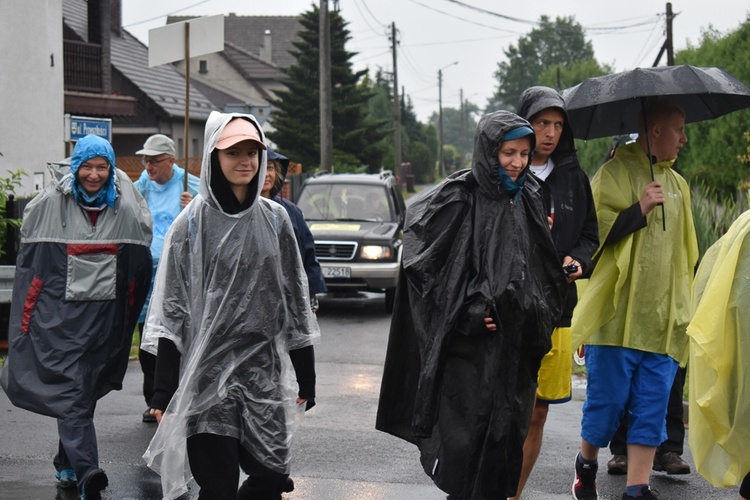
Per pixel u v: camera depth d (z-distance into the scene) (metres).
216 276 5.23
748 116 31.44
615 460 7.50
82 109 29.77
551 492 7.00
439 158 124.50
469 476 5.21
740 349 5.50
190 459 5.30
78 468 6.53
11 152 23.38
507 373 5.24
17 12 23.48
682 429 7.52
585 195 6.10
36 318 6.72
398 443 8.23
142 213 6.98
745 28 34.84
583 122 7.02
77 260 6.73
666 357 6.43
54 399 6.62
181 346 5.27
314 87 68.88
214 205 5.22
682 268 6.57
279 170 7.66
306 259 7.70
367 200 17.97
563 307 5.78
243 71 81.81
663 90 6.20
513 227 5.31
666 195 6.57
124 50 49.03
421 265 5.31
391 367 5.63
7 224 12.63
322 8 36.88
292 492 6.87
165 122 46.50
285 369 5.45
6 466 7.50
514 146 5.25
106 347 6.83
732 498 6.88
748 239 5.50
